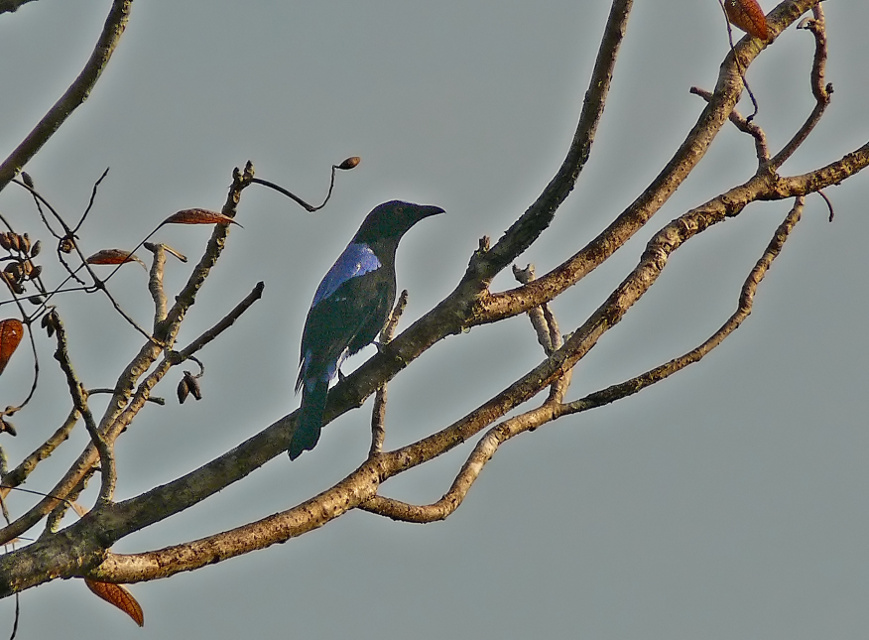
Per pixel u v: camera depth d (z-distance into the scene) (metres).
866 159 10.43
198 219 8.79
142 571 8.65
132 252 9.01
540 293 9.84
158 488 9.04
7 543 9.02
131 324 9.23
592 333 9.88
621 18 8.88
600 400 10.73
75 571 8.40
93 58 8.49
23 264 8.97
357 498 9.56
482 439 10.81
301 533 9.23
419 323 10.08
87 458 9.88
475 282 9.80
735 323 10.70
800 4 10.23
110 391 9.53
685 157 9.85
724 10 8.79
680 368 10.81
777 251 10.96
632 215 9.86
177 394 9.51
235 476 9.58
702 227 10.05
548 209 9.52
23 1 8.70
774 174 10.19
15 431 9.32
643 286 9.80
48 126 8.53
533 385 9.86
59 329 8.15
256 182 8.77
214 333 9.48
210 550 8.88
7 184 8.59
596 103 9.09
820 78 10.50
